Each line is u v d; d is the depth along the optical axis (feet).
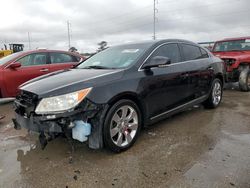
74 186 9.02
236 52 29.55
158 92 13.17
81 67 14.57
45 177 9.64
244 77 26.23
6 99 23.36
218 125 14.92
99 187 8.91
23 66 21.99
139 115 12.16
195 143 12.32
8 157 11.37
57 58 24.39
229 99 22.56
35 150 12.03
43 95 10.15
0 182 9.37
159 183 9.02
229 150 11.43
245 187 8.59
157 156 11.02
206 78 17.21
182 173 9.59
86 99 10.15
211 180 9.05
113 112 10.84
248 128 14.35
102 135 10.68
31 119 10.37
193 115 17.04
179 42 15.79
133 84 11.76
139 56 13.01
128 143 11.66
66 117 9.76
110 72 11.69
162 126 14.82
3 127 15.62
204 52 18.01
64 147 12.14
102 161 10.69
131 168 10.08
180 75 14.58
